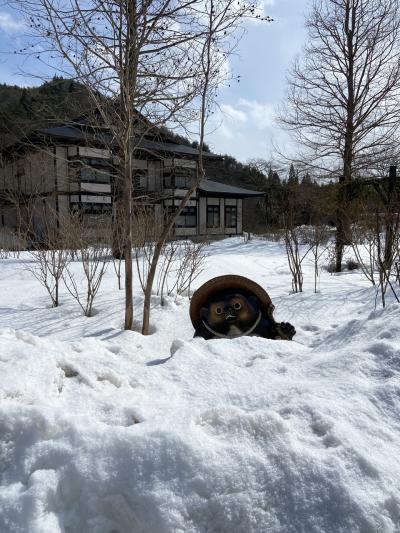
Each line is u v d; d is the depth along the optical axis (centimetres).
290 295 751
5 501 166
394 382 245
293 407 222
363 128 1697
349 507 165
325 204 1038
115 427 193
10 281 905
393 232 707
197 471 176
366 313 612
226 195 3141
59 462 182
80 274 927
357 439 196
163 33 541
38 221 1312
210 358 324
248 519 165
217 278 438
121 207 859
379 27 1617
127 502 169
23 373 252
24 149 1873
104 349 350
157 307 659
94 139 680
